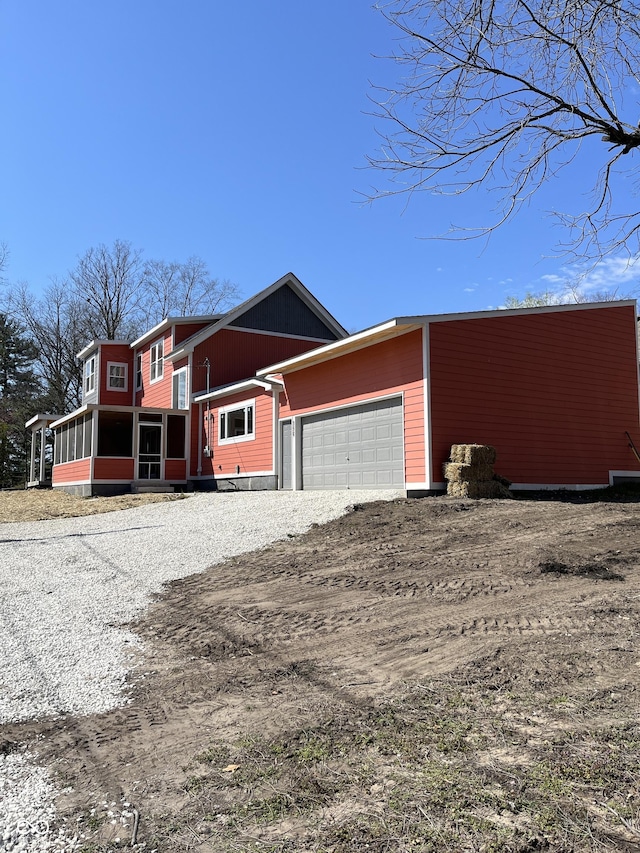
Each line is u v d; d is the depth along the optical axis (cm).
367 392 1403
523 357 1393
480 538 830
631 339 1605
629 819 259
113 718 402
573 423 1465
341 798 288
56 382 4172
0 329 4300
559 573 660
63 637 562
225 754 341
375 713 378
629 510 991
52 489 2536
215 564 820
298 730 362
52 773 332
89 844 266
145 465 2130
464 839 251
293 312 2442
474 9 458
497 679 417
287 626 565
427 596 618
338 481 1504
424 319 1243
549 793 280
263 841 260
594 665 427
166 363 2408
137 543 984
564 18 465
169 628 581
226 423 2034
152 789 310
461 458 1194
